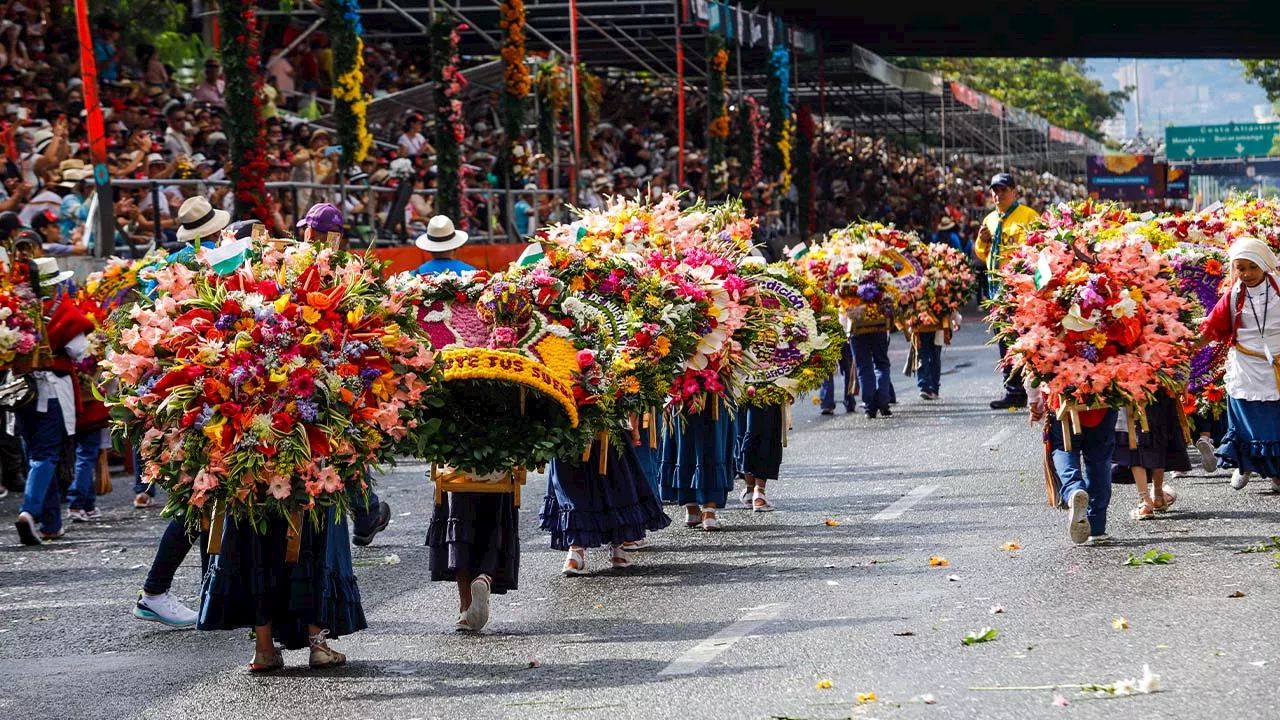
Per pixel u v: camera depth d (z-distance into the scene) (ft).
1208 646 29.22
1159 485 45.93
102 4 102.12
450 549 34.50
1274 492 48.75
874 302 75.20
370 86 120.78
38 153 78.43
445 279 36.06
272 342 29.71
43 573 44.16
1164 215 57.67
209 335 29.81
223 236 32.17
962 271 81.25
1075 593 34.91
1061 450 41.75
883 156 206.80
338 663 31.63
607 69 159.02
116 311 32.40
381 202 97.30
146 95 95.96
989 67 408.67
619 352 37.58
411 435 32.30
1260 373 45.91
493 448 34.35
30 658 33.68
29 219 75.36
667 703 27.14
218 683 30.55
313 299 30.04
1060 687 26.78
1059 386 40.60
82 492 53.62
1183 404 44.68
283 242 32.04
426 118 121.70
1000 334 43.27
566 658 31.27
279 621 30.63
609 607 36.58
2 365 48.24
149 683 30.89
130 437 30.81
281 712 27.96
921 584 36.91
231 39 76.43
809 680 28.22
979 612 33.40
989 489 52.21
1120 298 40.81
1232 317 46.26
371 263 31.35
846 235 76.38
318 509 30.17
